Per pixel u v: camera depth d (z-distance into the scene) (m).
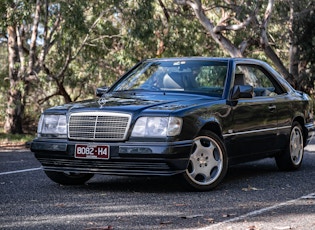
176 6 29.56
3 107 29.22
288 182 8.58
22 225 5.69
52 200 7.08
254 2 25.16
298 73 32.69
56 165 7.89
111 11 25.02
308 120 10.32
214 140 7.86
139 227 5.59
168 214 6.21
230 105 8.26
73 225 5.69
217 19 30.52
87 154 7.56
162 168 7.34
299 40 31.38
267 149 9.12
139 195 7.44
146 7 24.00
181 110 7.52
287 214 6.21
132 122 7.45
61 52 25.05
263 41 25.75
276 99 9.37
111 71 28.92
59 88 28.70
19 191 7.78
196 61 8.89
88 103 8.05
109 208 6.55
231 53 26.06
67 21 21.62
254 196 7.36
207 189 7.76
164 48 29.28
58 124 7.86
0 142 18.75
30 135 23.55
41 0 21.55
